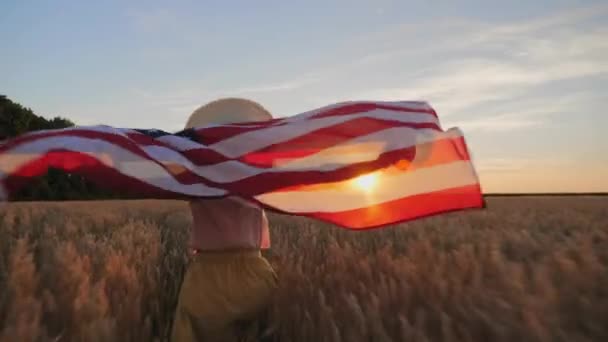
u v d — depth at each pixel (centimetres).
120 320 297
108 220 1291
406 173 374
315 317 285
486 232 635
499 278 260
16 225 998
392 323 240
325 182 350
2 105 6216
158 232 927
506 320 207
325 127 359
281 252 502
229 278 325
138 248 589
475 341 214
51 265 392
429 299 260
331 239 564
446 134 372
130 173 318
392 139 363
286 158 353
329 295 304
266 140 351
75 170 317
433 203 371
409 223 916
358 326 241
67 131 328
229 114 370
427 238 572
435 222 945
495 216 1184
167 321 380
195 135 352
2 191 313
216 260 328
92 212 1753
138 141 338
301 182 347
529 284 244
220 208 330
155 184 319
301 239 639
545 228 832
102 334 250
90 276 382
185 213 1689
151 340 317
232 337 329
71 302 295
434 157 376
